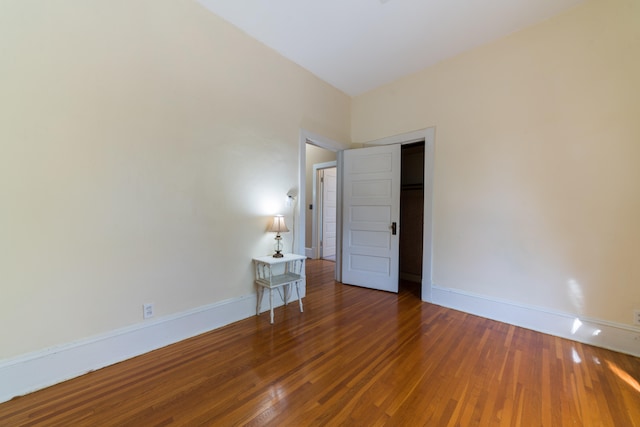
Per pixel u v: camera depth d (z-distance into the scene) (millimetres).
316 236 6035
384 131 3814
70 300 1736
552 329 2439
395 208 3672
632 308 2094
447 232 3148
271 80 2984
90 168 1797
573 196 2350
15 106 1535
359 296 3518
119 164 1921
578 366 1914
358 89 3953
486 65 2854
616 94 2148
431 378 1767
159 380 1729
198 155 2371
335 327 2559
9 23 1514
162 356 2020
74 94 1727
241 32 2686
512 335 2416
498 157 2771
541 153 2510
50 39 1637
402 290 3803
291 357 2020
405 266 4422
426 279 3318
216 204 2510
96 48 1807
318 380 1742
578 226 2328
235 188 2662
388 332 2457
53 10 1645
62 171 1691
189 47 2291
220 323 2551
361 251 3955
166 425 1367
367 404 1523
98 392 1608
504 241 2734
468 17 2482
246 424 1375
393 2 2318
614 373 1828
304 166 3398
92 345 1821
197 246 2377
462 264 3023
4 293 1524
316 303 3242
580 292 2314
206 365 1906
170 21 2172
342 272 4145
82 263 1778
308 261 5805
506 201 2719
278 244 2943
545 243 2492
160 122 2125
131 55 1966
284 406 1506
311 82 3486
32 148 1591
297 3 2338
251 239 2814
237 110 2662
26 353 1590
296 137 3289
